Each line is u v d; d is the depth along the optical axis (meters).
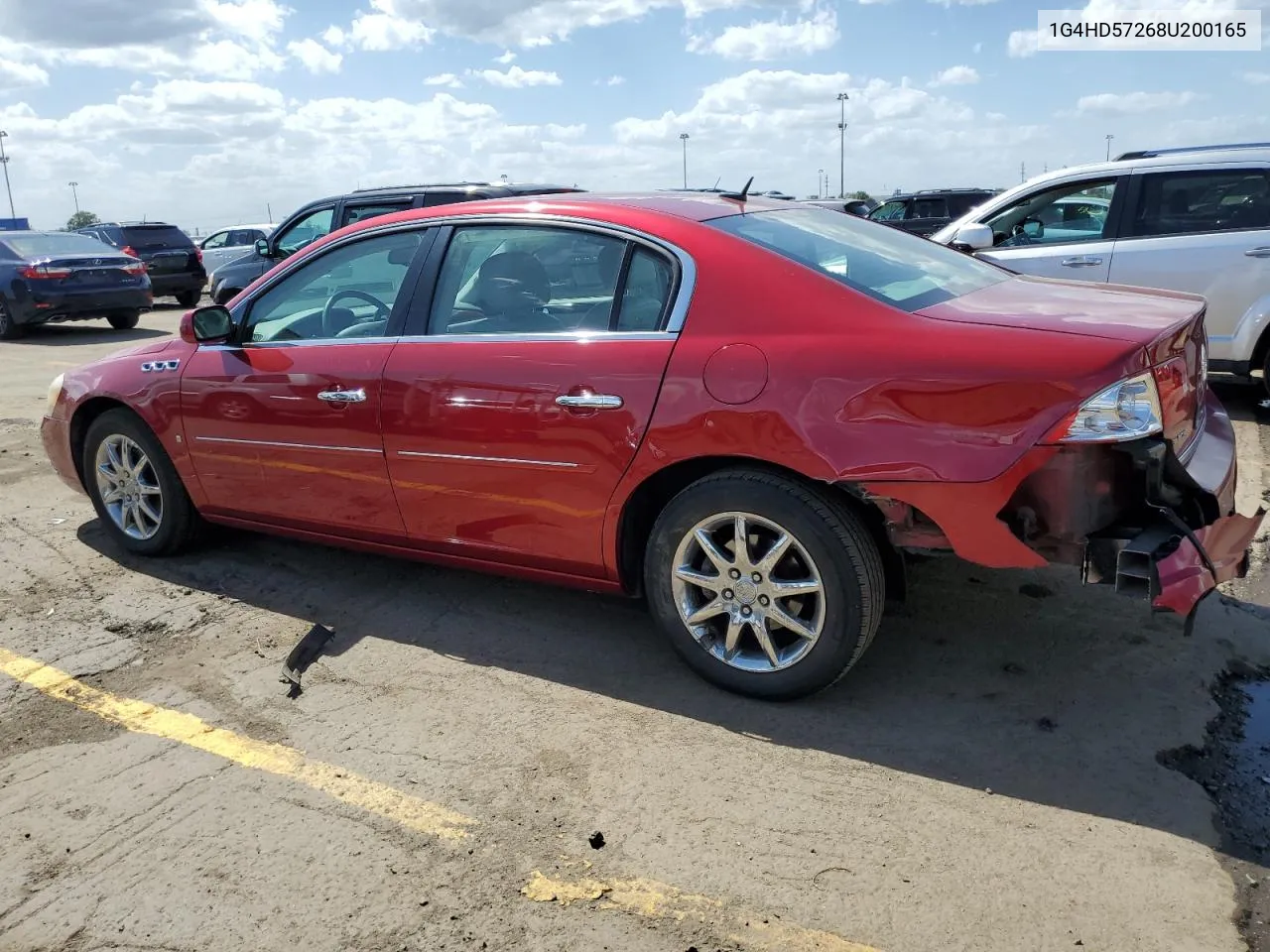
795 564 3.12
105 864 2.60
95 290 14.16
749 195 4.09
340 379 3.78
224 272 11.68
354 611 4.11
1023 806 2.70
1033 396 2.66
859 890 2.40
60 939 2.35
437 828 2.70
